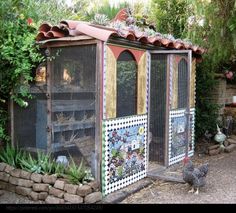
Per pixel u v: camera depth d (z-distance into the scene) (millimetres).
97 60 5156
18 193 5523
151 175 6332
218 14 6977
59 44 5500
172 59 6711
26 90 5906
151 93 6746
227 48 7539
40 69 5840
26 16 6344
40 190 5262
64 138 5660
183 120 7359
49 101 5754
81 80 5387
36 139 5988
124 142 5750
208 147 8367
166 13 9711
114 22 6340
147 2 10172
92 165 5387
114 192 5527
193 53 7652
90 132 5363
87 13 8922
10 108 6230
